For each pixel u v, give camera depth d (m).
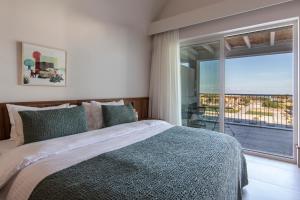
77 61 2.66
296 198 1.91
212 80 3.42
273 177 2.34
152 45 3.92
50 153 1.44
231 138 2.00
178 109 3.57
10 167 1.28
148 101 3.93
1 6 1.95
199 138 1.91
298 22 2.54
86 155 1.42
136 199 0.88
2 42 1.97
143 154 1.46
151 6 3.62
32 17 2.18
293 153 2.73
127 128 2.25
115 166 1.24
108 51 3.10
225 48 3.34
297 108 2.63
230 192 1.38
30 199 1.07
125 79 3.42
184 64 3.74
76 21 2.62
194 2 3.43
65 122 1.92
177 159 1.36
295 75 2.64
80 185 1.00
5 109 1.97
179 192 0.94
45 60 2.30
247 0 2.71
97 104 2.63
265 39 3.90
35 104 2.20
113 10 3.12
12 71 2.05
